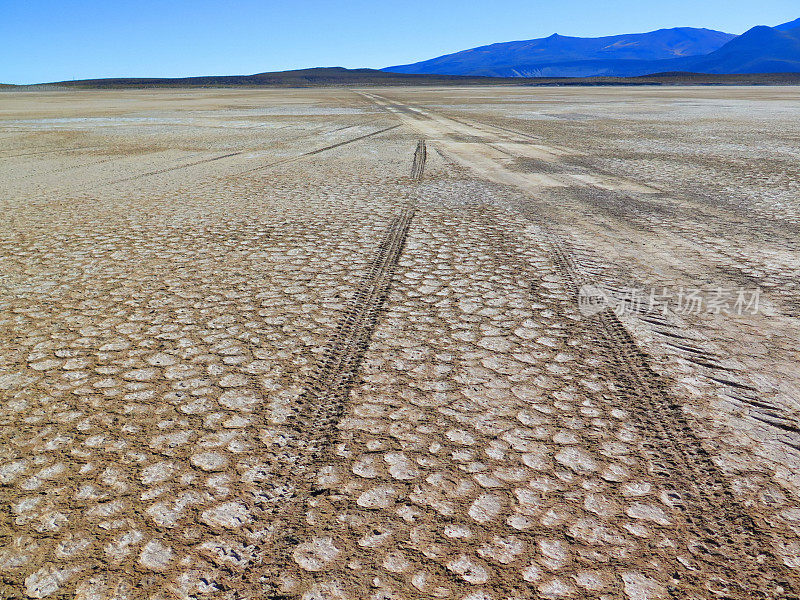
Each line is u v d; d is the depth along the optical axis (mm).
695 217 8008
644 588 2111
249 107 41969
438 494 2607
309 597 2082
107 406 3334
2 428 3127
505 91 80438
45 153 16641
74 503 2568
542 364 3814
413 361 3867
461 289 5246
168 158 15227
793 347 4027
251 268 5883
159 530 2408
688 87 88500
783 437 3002
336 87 112188
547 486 2658
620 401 3359
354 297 5062
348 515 2482
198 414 3252
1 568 2223
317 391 3498
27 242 6945
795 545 2311
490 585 2127
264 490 2643
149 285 5391
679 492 2611
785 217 7926
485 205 8906
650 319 4527
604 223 7703
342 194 9930
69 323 4531
